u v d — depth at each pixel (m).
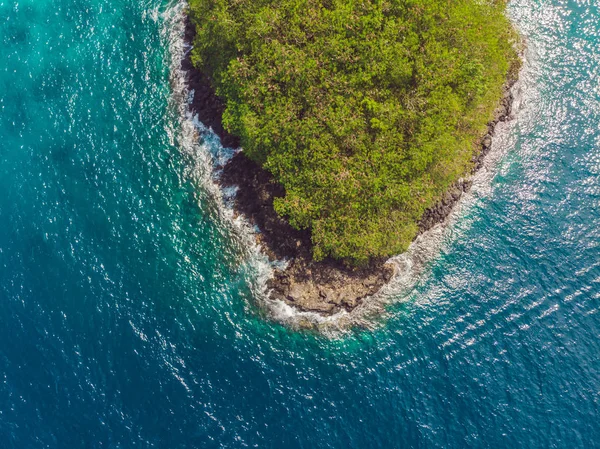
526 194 53.78
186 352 46.50
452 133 48.66
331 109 45.53
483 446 42.75
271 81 47.41
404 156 45.53
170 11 62.03
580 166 54.38
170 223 52.31
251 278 50.84
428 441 43.12
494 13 52.19
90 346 46.38
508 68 55.50
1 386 45.16
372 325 49.16
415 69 46.00
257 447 42.56
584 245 50.72
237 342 47.50
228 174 54.47
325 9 47.31
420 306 49.75
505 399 44.50
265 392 45.00
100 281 49.12
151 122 56.75
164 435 42.88
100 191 53.31
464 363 46.41
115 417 43.53
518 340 47.06
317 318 49.47
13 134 56.41
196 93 57.56
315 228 46.94
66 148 55.38
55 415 43.84
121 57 59.78
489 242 51.94
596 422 43.22
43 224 51.72
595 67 58.75
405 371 46.44
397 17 46.41
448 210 53.41
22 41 61.25
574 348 46.38
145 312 47.97
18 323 47.56
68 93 58.06
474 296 49.59
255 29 47.59
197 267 50.59
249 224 52.78
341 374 46.34
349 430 43.56
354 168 45.47
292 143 46.22
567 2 62.50
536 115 57.22
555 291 49.00
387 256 51.22
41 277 49.34
